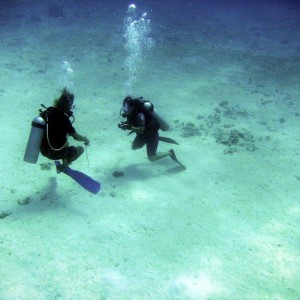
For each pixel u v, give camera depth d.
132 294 3.26
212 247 3.96
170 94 9.90
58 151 3.73
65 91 3.62
